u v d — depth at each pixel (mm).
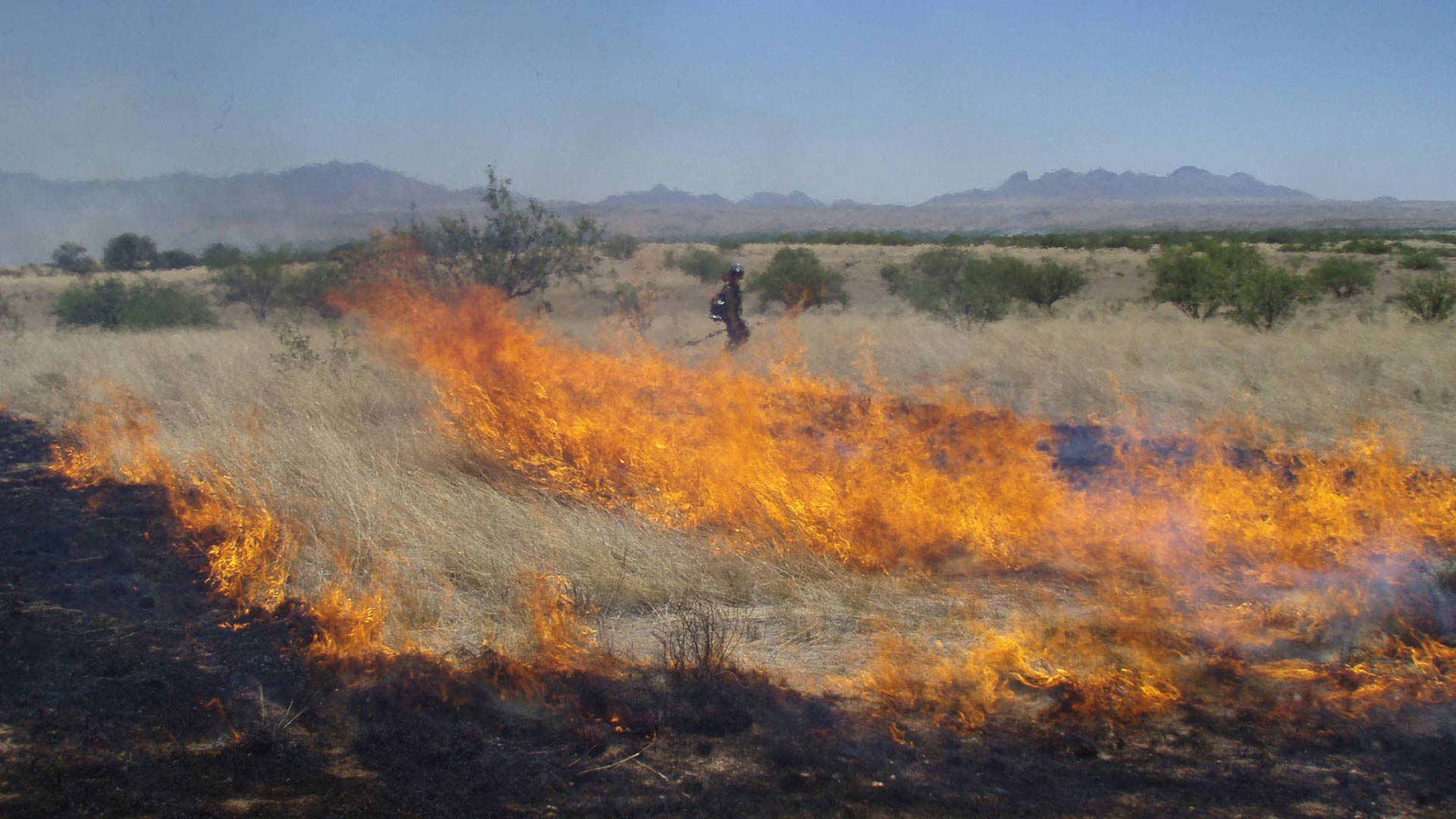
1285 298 16016
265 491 6340
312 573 5398
